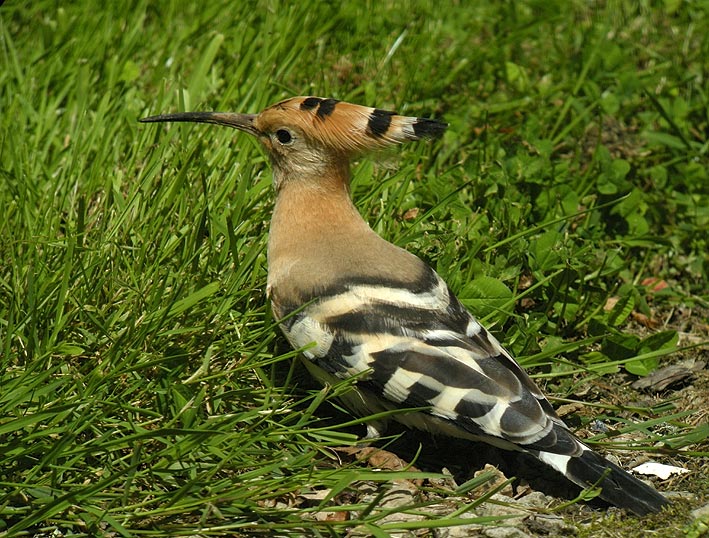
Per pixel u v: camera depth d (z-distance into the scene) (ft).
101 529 22.68
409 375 24.47
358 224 28.19
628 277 34.71
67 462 23.07
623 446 26.96
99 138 35.65
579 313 32.40
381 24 44.78
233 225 30.35
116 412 25.20
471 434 24.39
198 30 42.80
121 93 38.70
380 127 27.76
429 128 27.78
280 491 23.17
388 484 24.98
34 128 37.01
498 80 42.75
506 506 24.39
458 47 43.37
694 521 23.90
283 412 25.84
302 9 43.37
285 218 28.22
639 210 36.40
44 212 30.86
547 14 47.29
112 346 25.67
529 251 31.91
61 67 40.11
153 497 23.20
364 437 27.84
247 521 22.91
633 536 23.50
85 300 27.68
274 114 28.17
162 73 40.09
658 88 42.96
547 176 35.06
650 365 30.86
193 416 23.94
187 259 28.76
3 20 43.80
